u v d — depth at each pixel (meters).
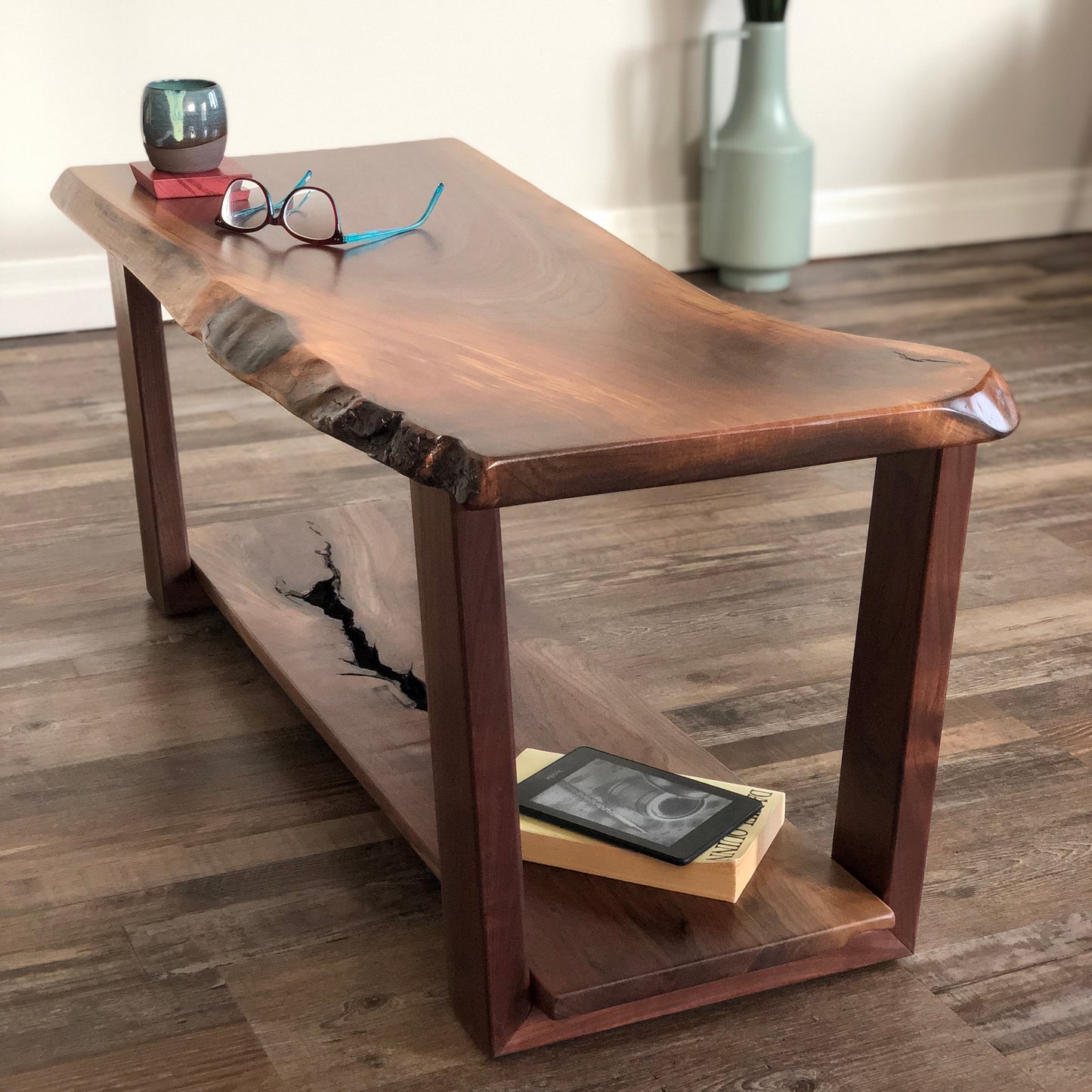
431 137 3.72
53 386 3.11
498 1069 1.23
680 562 2.28
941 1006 1.31
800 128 4.08
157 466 1.98
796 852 1.39
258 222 1.70
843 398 1.09
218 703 1.85
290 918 1.44
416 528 1.11
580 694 1.67
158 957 1.38
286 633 1.82
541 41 3.72
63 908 1.45
